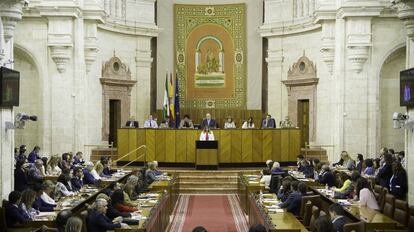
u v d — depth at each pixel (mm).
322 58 24609
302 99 26375
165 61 28656
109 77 26094
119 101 26875
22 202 11273
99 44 25391
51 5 21734
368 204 12172
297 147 23656
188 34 28750
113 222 10109
